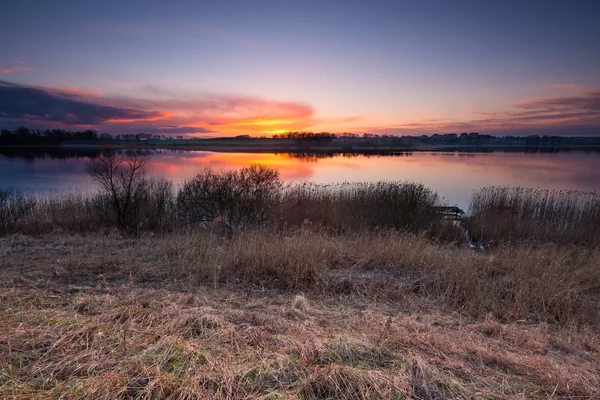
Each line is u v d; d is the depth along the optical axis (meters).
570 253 7.52
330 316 3.97
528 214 12.27
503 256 6.51
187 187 10.06
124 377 2.38
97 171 10.84
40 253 6.35
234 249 6.05
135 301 3.86
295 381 2.47
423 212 11.91
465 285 5.01
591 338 3.74
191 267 5.49
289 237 7.33
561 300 4.61
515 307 4.57
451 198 20.84
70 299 3.99
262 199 9.62
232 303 4.34
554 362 2.92
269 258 5.69
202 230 8.89
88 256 6.14
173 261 5.96
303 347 2.86
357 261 6.17
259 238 6.88
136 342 2.90
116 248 6.98
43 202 11.24
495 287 5.11
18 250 6.57
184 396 2.24
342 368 2.51
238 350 2.86
